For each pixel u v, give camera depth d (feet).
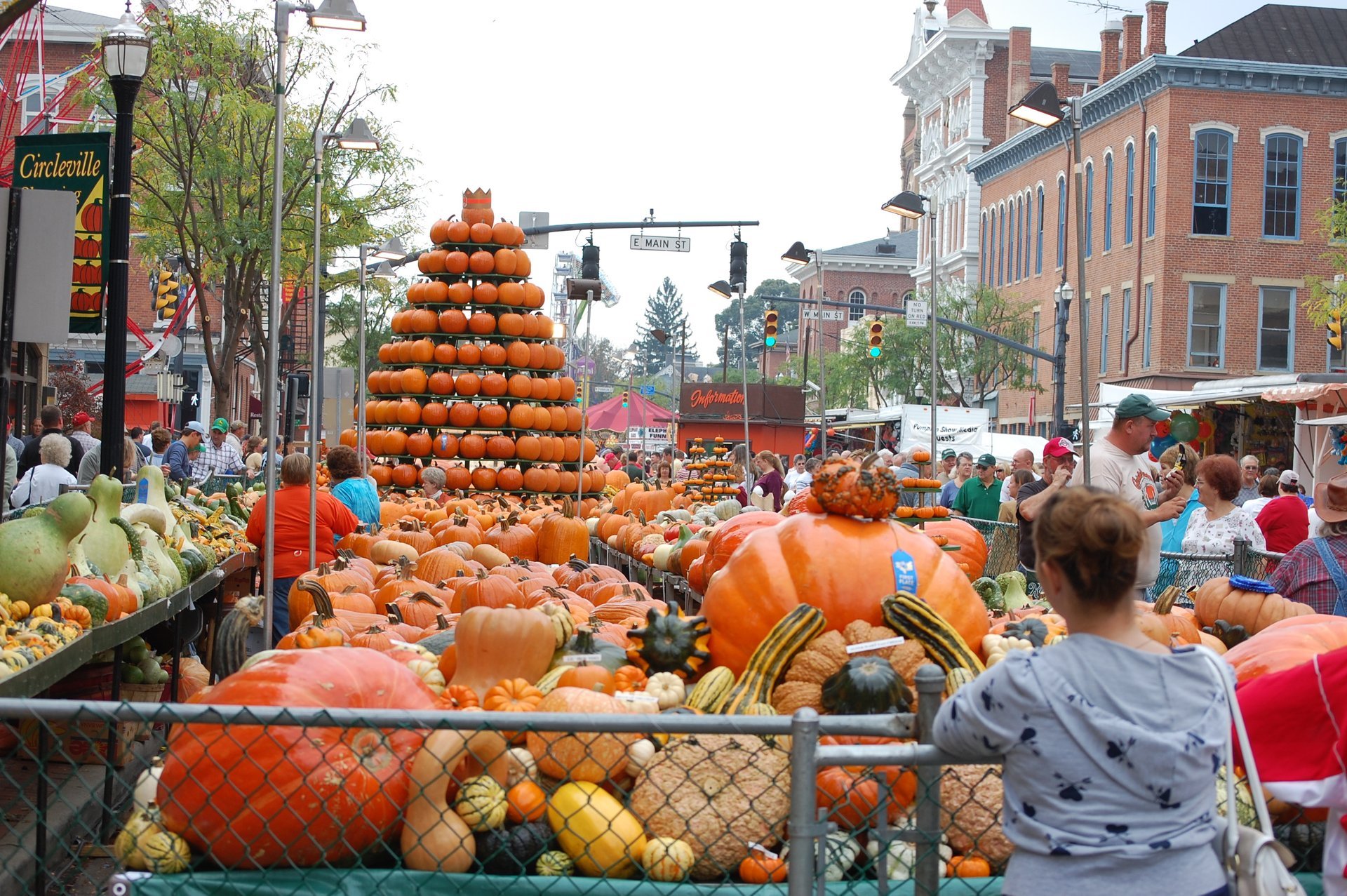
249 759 12.83
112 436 34.22
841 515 17.24
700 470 88.07
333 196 87.40
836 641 15.58
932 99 237.66
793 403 129.80
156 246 88.17
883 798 11.71
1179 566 31.73
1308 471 72.74
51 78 110.11
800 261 69.62
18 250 22.97
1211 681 9.41
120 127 34.53
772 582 16.57
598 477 59.72
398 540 39.14
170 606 24.91
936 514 29.12
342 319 135.13
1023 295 178.81
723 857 13.58
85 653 18.92
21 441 59.36
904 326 180.24
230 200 87.76
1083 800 9.16
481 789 13.46
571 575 32.94
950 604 17.15
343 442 74.13
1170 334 138.41
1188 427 35.35
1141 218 143.02
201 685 29.68
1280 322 139.13
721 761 13.98
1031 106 33.35
